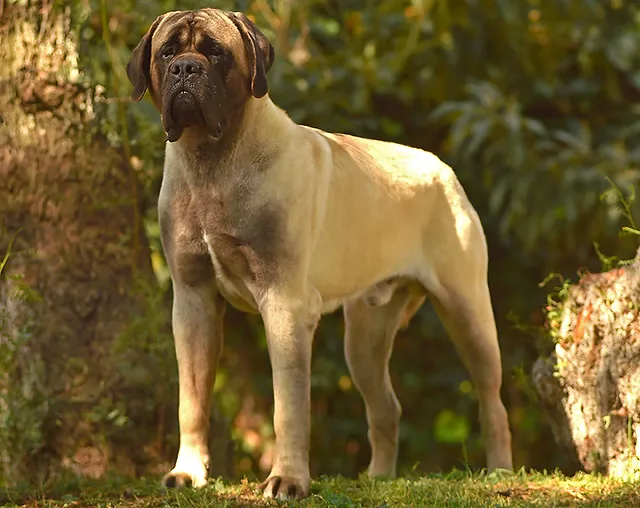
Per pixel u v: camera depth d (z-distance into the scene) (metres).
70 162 9.91
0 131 9.88
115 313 9.88
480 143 15.33
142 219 10.30
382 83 14.82
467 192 16.48
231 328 16.42
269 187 7.61
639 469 8.06
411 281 9.12
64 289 9.77
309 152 7.89
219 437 10.38
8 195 9.83
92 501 7.75
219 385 16.00
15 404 9.42
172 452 9.81
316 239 7.98
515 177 14.88
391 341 9.59
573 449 8.87
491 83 15.89
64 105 9.93
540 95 16.39
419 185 8.98
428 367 17.06
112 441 9.60
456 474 8.73
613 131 16.55
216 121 7.37
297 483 7.43
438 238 9.13
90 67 10.07
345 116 15.18
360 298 8.97
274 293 7.67
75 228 9.88
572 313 8.84
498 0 14.98
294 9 14.73
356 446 16.91
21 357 9.59
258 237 7.61
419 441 16.72
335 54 15.34
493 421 9.24
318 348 16.39
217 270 7.86
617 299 8.45
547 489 7.84
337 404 16.92
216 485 7.78
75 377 9.65
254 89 7.46
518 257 16.83
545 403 9.15
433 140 16.81
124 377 9.70
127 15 11.96
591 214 15.45
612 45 15.76
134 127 10.60
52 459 9.49
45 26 9.91
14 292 9.65
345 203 8.27
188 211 7.77
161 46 7.54
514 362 16.16
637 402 8.23
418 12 14.66
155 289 10.07
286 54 14.31
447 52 15.53
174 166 7.83
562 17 15.51
